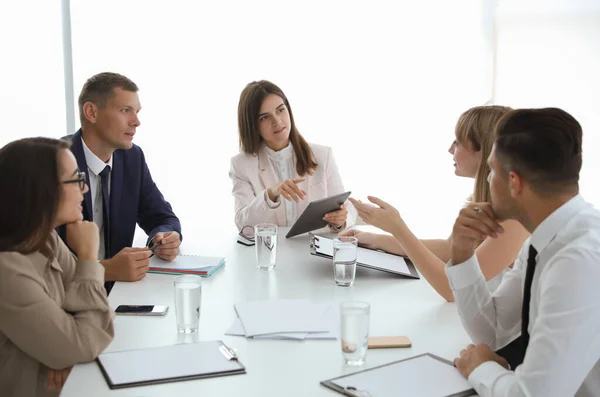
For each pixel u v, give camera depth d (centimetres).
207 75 442
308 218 253
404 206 470
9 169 153
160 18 434
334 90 455
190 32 437
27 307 144
